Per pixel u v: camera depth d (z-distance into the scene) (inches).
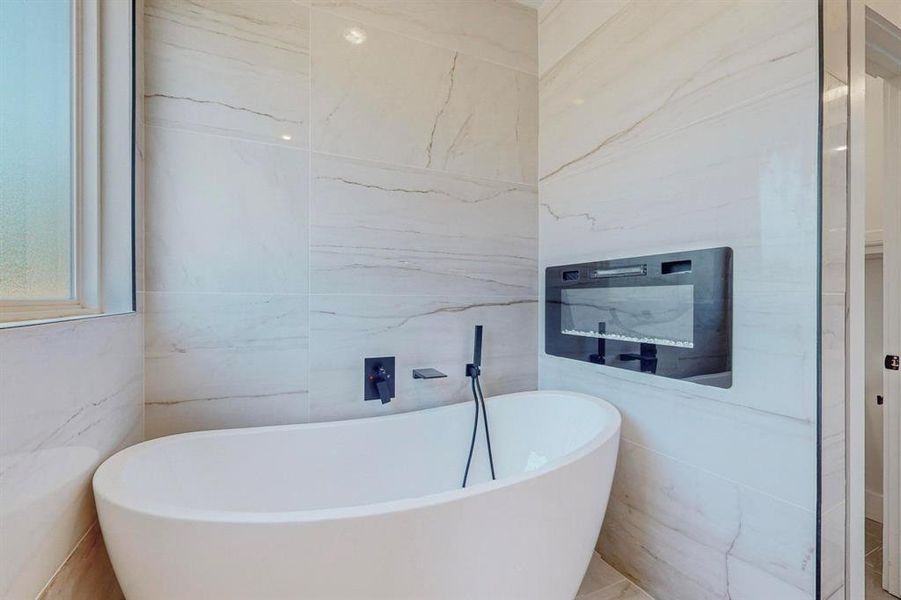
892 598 51.6
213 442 42.9
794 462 34.1
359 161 53.5
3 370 19.3
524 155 65.3
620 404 51.4
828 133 32.9
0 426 19.0
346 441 49.3
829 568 32.7
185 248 45.2
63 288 33.5
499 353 63.4
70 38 35.0
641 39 48.8
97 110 37.8
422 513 28.1
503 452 57.4
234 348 47.4
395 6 55.9
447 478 54.5
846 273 34.0
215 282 46.5
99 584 31.8
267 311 48.9
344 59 52.7
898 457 51.9
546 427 57.4
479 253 61.7
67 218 34.2
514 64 64.5
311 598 26.3
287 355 49.9
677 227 44.4
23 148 27.4
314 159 51.0
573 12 59.6
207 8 45.9
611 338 52.3
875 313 68.3
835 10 33.3
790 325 34.5
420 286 57.4
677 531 43.9
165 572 26.1
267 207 48.7
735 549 38.3
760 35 36.9
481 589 31.0
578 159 58.5
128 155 40.0
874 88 66.8
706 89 41.4
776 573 35.2
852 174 34.3
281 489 45.9
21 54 27.3
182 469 40.4
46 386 23.6
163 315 44.3
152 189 43.8
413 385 56.9
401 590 28.0
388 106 55.2
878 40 42.3
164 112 44.2
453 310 59.8
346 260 52.9
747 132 37.8
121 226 39.7
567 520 35.8
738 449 38.2
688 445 42.8
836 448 33.2
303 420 50.6
